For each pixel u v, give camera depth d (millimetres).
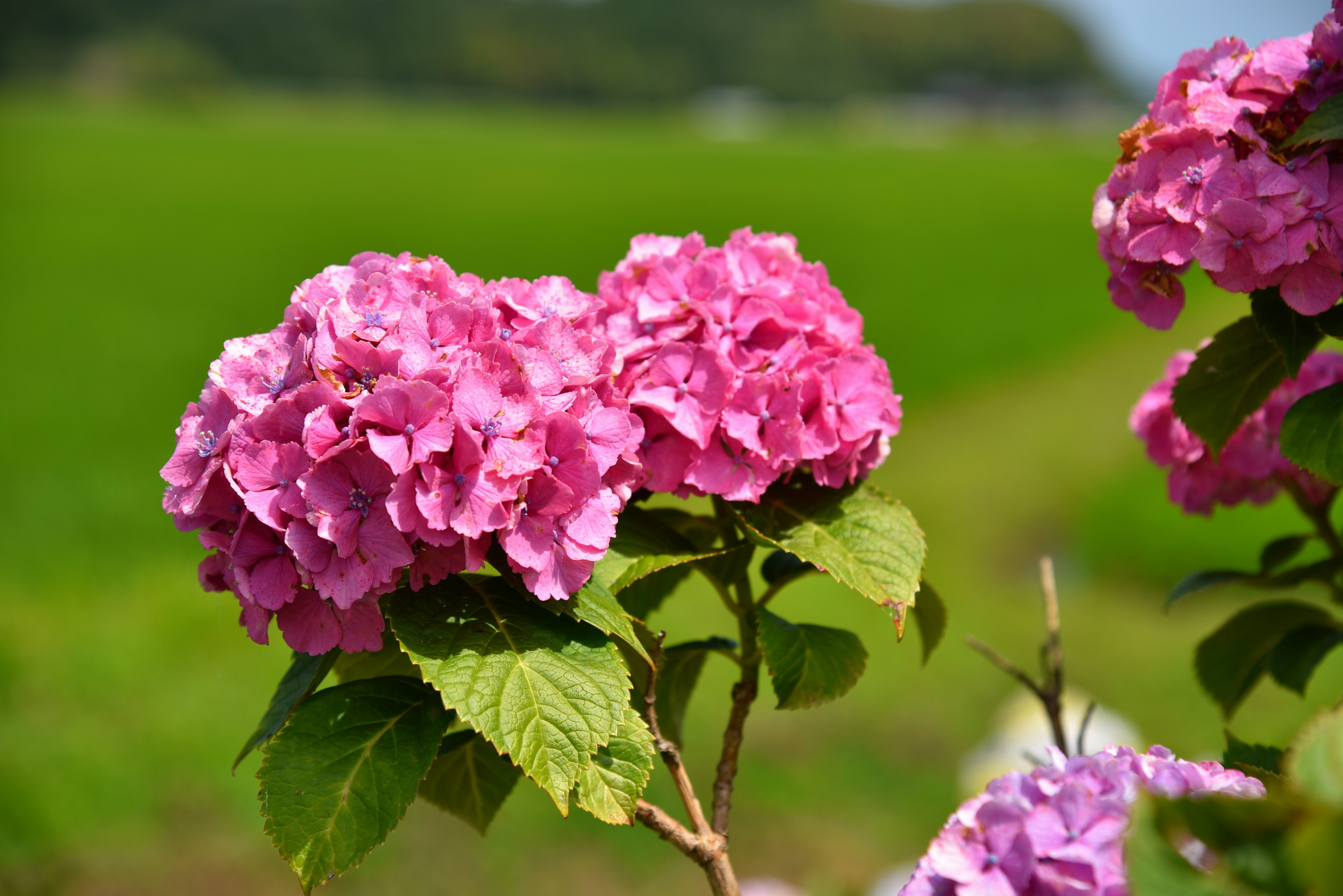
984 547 11109
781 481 1850
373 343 1455
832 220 40406
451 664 1408
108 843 5410
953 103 176000
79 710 6703
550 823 5648
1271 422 2029
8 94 108875
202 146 63688
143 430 14914
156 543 10883
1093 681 7090
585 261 28500
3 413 15508
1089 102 179750
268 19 145875
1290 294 1507
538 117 134125
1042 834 1069
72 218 35969
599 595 1504
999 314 25188
